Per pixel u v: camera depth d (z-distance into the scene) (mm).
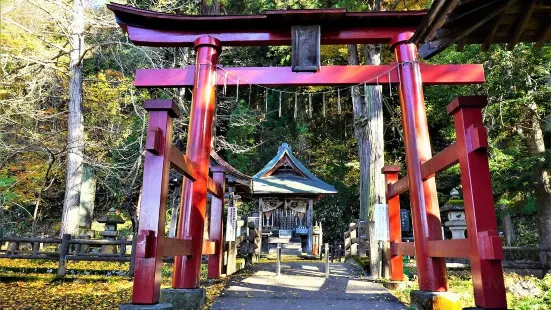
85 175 14281
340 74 5473
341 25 5566
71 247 9156
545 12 3123
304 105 17766
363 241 8430
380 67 5441
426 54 3770
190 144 4945
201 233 4680
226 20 5469
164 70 5516
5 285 6547
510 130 9758
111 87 12242
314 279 6219
